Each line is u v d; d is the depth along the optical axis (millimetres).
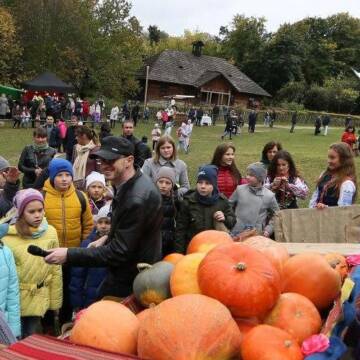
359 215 4074
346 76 83750
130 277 2832
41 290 3975
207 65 63000
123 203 2734
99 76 47375
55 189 4648
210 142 27391
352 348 1838
